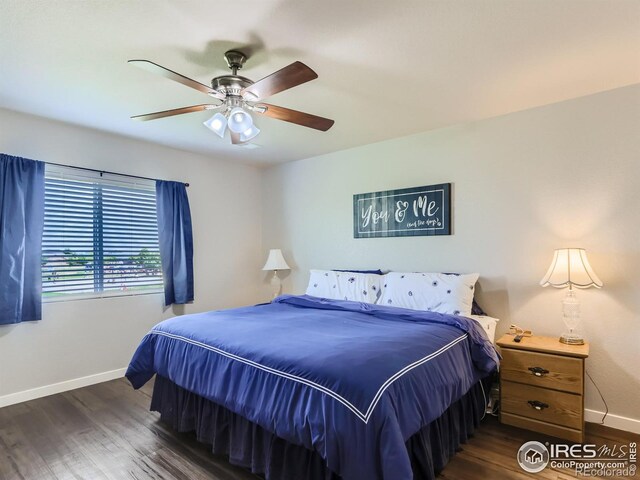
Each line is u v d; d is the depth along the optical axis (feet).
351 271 12.46
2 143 9.21
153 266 12.35
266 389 5.75
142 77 7.48
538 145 9.11
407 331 7.27
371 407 4.76
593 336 8.31
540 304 9.05
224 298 14.42
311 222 14.17
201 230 13.70
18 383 9.41
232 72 6.79
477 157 10.09
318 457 5.48
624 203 8.02
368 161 12.44
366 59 6.74
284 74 5.55
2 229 8.98
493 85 7.86
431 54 6.57
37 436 7.70
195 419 7.48
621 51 6.49
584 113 8.48
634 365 7.88
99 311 10.94
